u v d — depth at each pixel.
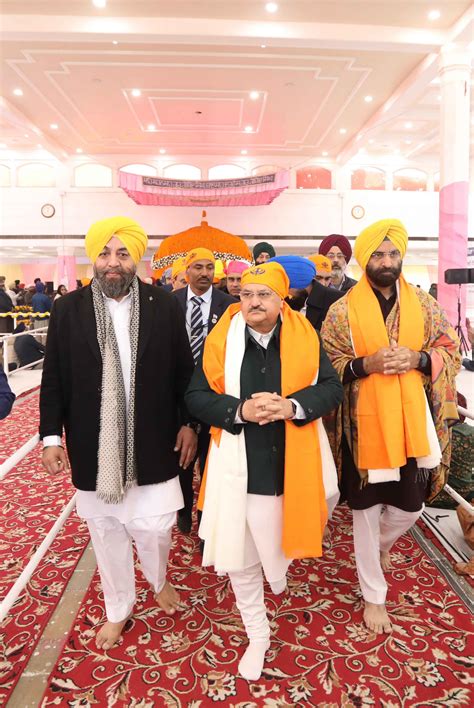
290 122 14.16
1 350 8.41
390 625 1.93
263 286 1.62
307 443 1.63
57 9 8.43
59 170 17.94
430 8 8.37
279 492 1.65
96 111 13.26
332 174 18.53
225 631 1.94
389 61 10.24
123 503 1.77
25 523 3.02
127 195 17.58
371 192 18.56
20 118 13.16
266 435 1.66
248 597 1.71
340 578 2.32
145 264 19.12
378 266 1.85
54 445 1.76
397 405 1.80
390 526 2.07
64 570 2.44
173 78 11.11
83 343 1.71
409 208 18.67
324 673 1.70
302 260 2.52
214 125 14.43
